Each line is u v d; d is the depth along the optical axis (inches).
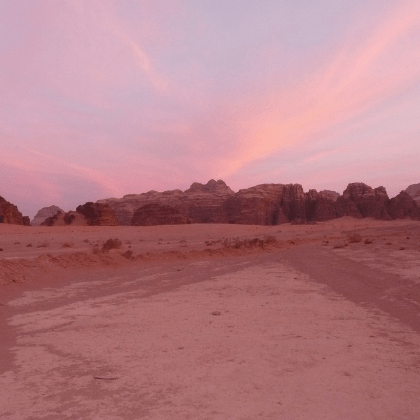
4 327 413.4
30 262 796.0
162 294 593.3
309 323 394.6
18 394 237.0
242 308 474.9
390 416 199.9
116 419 201.9
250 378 252.5
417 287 569.0
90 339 355.9
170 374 263.6
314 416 200.5
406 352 300.5
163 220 7539.4
